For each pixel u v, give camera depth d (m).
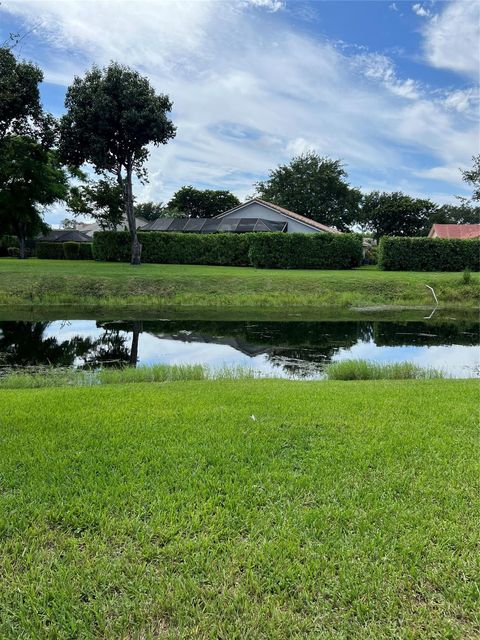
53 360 10.11
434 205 63.34
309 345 12.09
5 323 14.51
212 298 18.81
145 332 13.62
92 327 14.23
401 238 26.45
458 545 2.46
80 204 35.06
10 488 3.02
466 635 1.92
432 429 4.15
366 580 2.21
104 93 23.50
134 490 2.98
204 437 3.89
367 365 8.30
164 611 2.04
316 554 2.38
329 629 1.95
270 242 27.23
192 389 5.98
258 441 3.81
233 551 2.39
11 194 31.78
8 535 2.54
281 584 2.18
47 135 24.47
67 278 19.38
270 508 2.79
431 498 2.92
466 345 12.19
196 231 36.53
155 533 2.54
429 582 2.21
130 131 24.02
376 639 1.90
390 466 3.37
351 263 27.53
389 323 15.48
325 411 4.69
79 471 3.24
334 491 2.99
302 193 55.91
